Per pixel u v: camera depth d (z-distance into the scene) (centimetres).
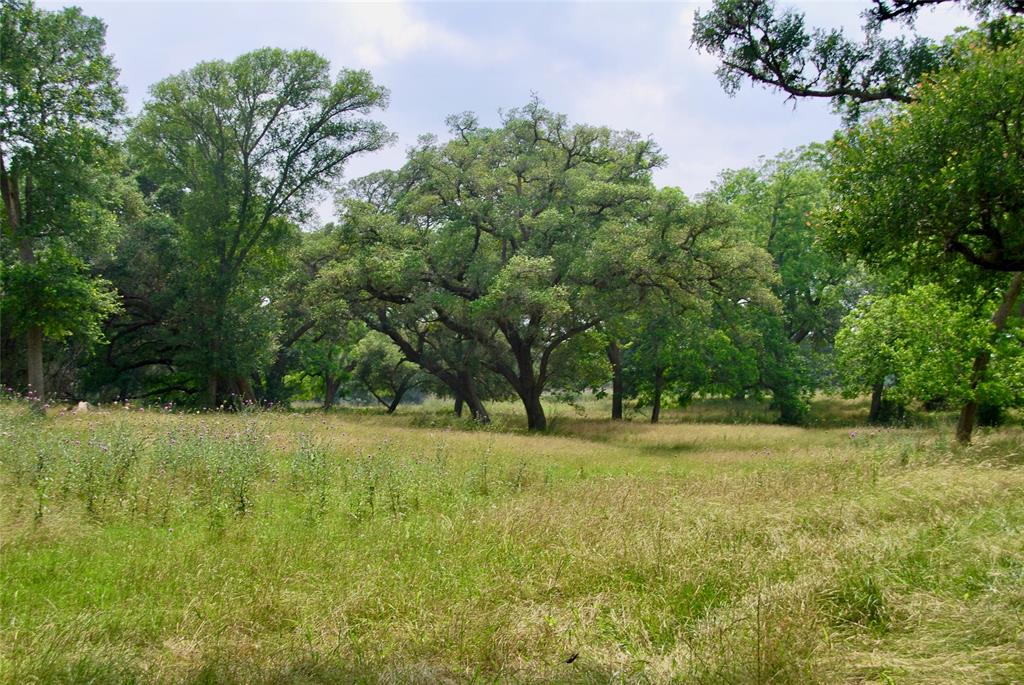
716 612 455
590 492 904
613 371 3550
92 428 1105
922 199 1093
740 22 1284
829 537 621
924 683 351
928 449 1239
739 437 2286
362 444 1355
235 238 2917
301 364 3797
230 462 859
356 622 450
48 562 545
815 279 3806
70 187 2088
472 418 2736
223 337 2858
